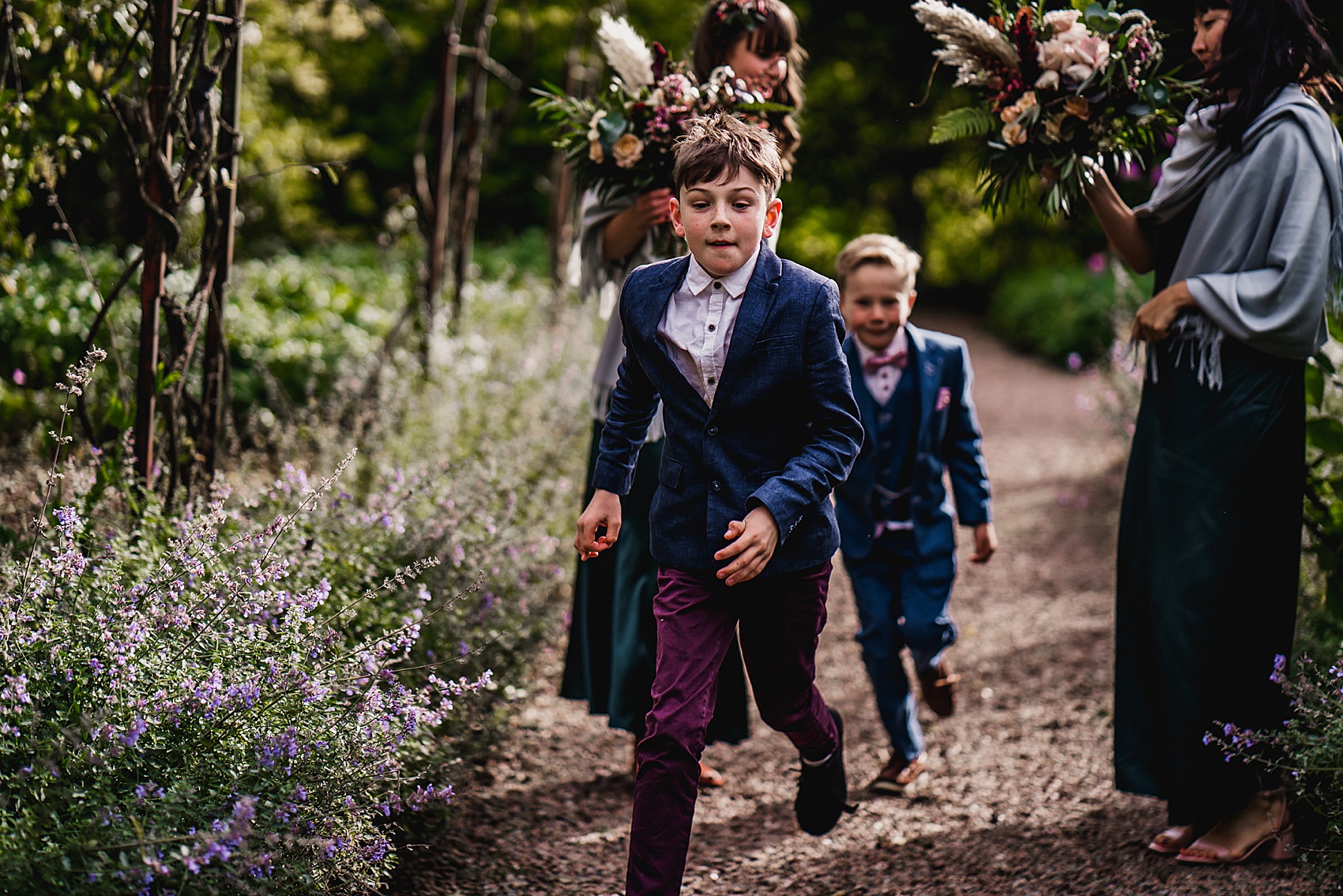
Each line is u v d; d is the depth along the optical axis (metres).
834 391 2.24
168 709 2.01
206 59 3.26
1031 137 2.85
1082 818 3.00
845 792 2.66
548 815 3.06
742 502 2.24
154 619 2.17
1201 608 2.67
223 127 3.14
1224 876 2.61
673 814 2.17
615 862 2.81
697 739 2.21
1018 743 3.56
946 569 3.27
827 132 18.64
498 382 5.72
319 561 2.79
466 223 6.56
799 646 2.36
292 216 12.98
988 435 9.80
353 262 11.38
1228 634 2.68
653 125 3.06
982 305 24.89
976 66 2.90
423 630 3.01
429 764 2.66
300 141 12.34
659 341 2.26
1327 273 2.61
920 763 3.36
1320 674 2.56
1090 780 3.24
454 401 5.25
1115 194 2.92
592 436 3.34
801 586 2.31
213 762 2.03
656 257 3.26
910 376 3.27
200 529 2.44
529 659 3.64
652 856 2.16
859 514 3.31
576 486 5.10
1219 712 2.69
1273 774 2.73
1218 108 2.66
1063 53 2.76
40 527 2.28
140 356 2.90
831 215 19.38
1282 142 2.60
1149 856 2.75
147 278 2.90
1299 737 2.43
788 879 2.75
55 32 3.43
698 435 2.26
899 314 3.23
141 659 2.09
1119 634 2.90
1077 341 14.57
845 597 5.43
